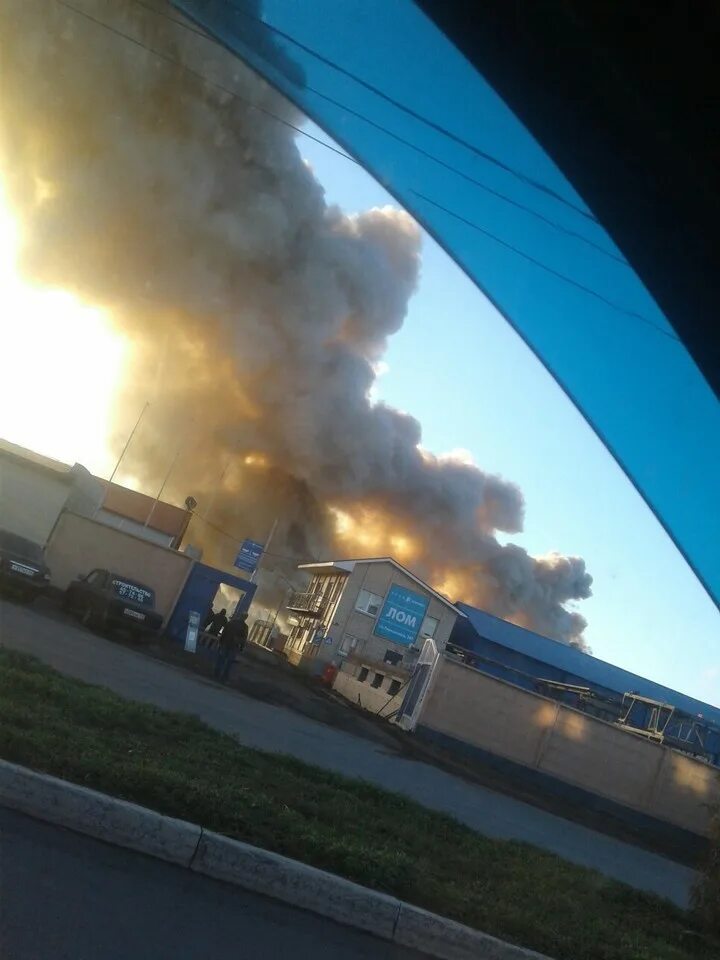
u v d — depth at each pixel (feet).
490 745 76.02
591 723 77.46
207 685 57.47
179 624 84.12
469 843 26.27
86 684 30.83
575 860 36.78
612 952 18.93
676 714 106.42
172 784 18.63
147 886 14.71
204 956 12.84
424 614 135.74
